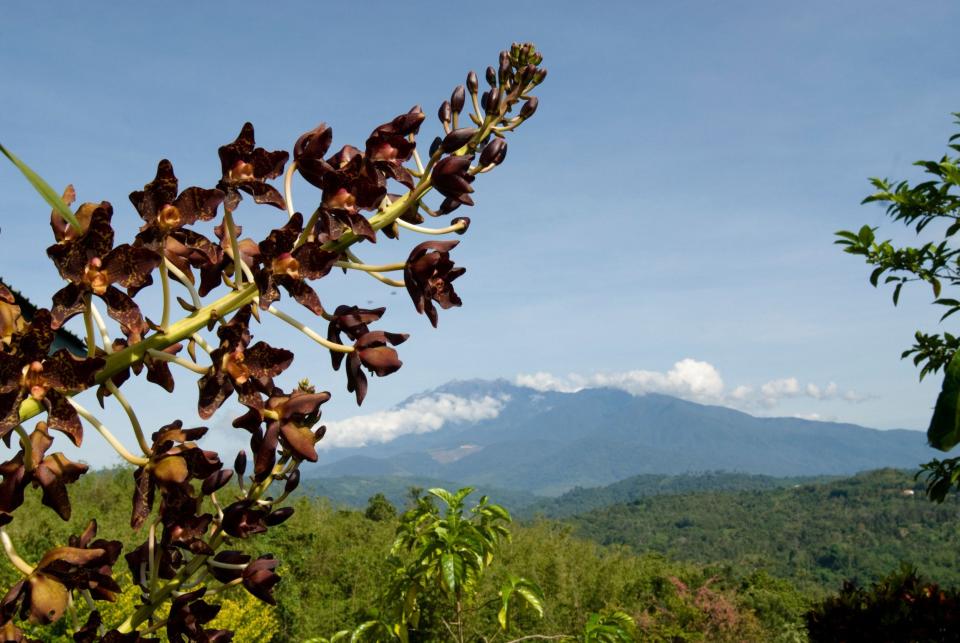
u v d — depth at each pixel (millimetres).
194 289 1417
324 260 1462
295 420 1450
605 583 18188
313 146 1494
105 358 1230
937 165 4633
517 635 10102
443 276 1680
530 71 1978
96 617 1339
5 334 1235
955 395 992
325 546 17938
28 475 1254
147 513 1299
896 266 5188
